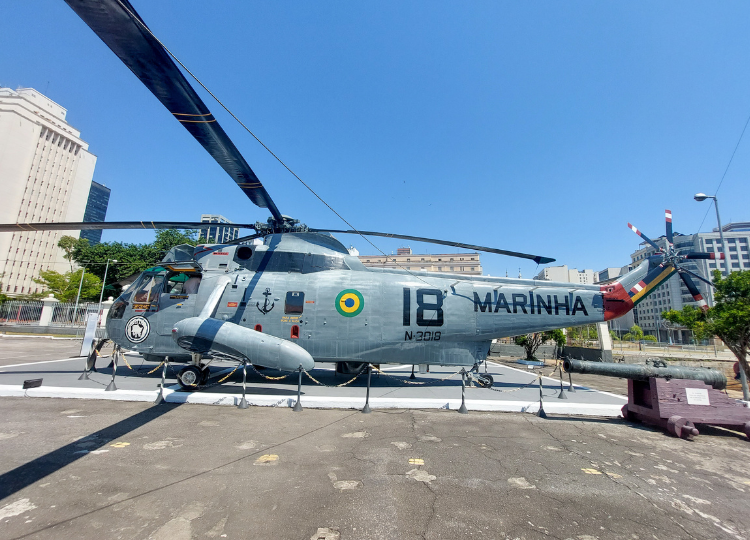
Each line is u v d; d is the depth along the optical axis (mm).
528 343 24250
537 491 4516
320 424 7137
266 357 8836
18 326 30344
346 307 10570
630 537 3584
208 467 4895
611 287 11555
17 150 79562
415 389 11031
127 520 3551
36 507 3742
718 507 4293
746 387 12164
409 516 3779
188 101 5285
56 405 7891
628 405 8234
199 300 10539
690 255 11742
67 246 49812
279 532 3414
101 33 4223
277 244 11312
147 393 8656
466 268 87000
